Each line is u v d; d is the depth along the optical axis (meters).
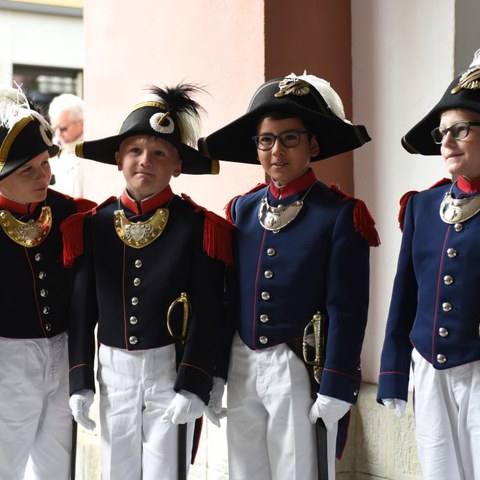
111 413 3.00
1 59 8.55
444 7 3.74
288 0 3.96
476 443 2.61
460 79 2.63
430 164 3.79
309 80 2.95
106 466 3.02
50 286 3.19
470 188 2.70
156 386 2.96
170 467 2.95
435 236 2.73
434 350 2.67
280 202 2.92
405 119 3.89
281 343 2.84
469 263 2.65
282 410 2.81
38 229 3.19
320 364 2.82
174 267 2.97
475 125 2.60
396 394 2.73
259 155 2.90
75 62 8.82
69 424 3.25
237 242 2.98
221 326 2.97
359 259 2.82
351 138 2.92
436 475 2.66
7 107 3.10
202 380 2.88
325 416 2.77
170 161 3.02
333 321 2.79
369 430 3.84
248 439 2.91
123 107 4.82
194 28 4.30
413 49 3.86
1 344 3.13
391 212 3.94
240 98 4.06
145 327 2.96
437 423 2.67
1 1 8.46
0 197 3.19
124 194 3.09
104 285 3.04
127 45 4.77
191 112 3.09
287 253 2.86
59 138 5.93
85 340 3.04
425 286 2.73
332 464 2.86
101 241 3.06
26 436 3.17
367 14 4.03
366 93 4.04
